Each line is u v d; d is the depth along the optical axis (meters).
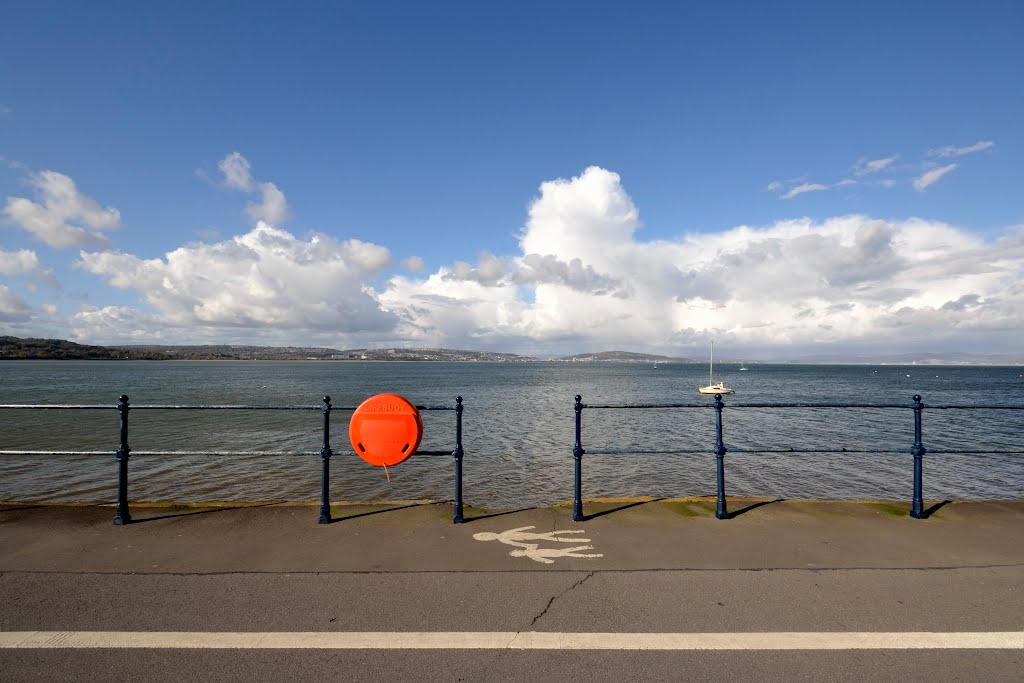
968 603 3.19
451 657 2.67
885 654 2.69
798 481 13.57
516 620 3.01
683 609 3.13
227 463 15.23
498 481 13.63
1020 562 3.74
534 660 2.65
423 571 3.61
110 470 14.19
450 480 13.67
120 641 2.79
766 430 24.27
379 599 3.23
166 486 12.52
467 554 3.89
